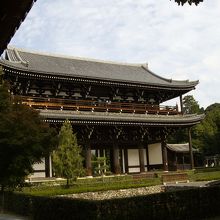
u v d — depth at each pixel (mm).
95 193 34875
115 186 37156
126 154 51281
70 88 47188
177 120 51719
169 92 54594
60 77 44188
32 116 27891
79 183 39250
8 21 8508
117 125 47344
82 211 18406
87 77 45656
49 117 41500
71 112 44438
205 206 21812
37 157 26625
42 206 21578
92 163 47000
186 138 82500
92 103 47594
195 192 21703
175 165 56531
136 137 51312
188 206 21281
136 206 19734
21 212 25531
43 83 45125
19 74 41625
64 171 35188
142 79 54062
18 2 7762
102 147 49469
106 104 48281
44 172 41812
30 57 51406
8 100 27000
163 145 53156
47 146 27266
